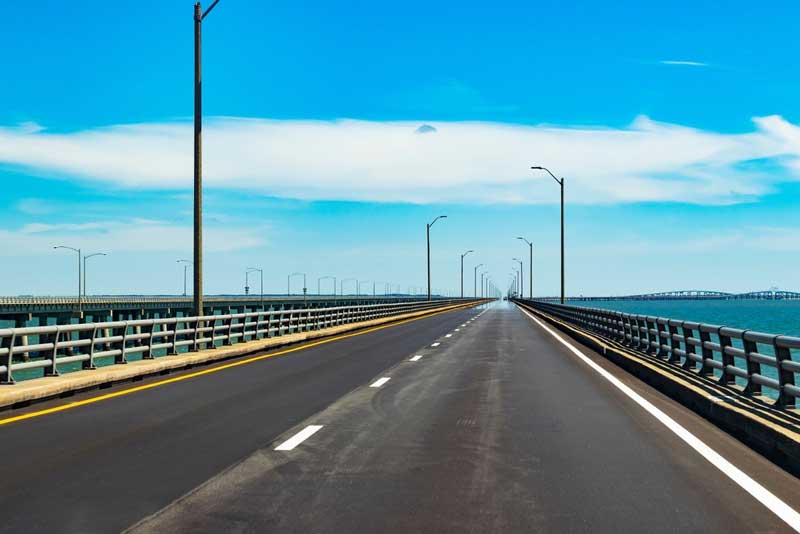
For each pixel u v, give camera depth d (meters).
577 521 6.48
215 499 7.19
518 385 16.30
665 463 8.68
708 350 15.10
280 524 6.42
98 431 10.77
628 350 22.34
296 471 8.33
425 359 23.14
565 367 20.41
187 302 138.00
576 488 7.57
